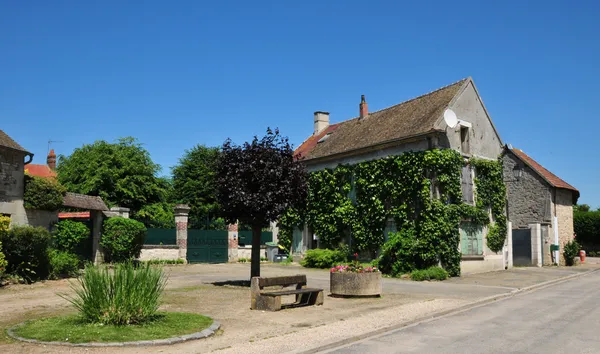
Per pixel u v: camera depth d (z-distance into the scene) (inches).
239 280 701.3
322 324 370.0
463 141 906.1
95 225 854.5
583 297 565.3
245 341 307.9
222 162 615.8
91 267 350.6
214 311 425.4
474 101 933.8
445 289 629.9
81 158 1673.2
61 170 1781.5
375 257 913.5
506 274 868.0
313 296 481.7
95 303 331.9
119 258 851.4
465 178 889.5
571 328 364.8
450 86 952.9
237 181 593.6
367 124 1087.6
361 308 454.3
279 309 436.1
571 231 1204.5
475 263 885.2
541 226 1116.5
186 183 1813.5
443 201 823.7
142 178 1676.9
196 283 656.4
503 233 957.2
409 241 821.2
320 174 1055.0
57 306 429.7
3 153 642.2
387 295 556.1
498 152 975.6
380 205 895.1
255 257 617.3
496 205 944.3
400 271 826.8
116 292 334.0
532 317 418.9
